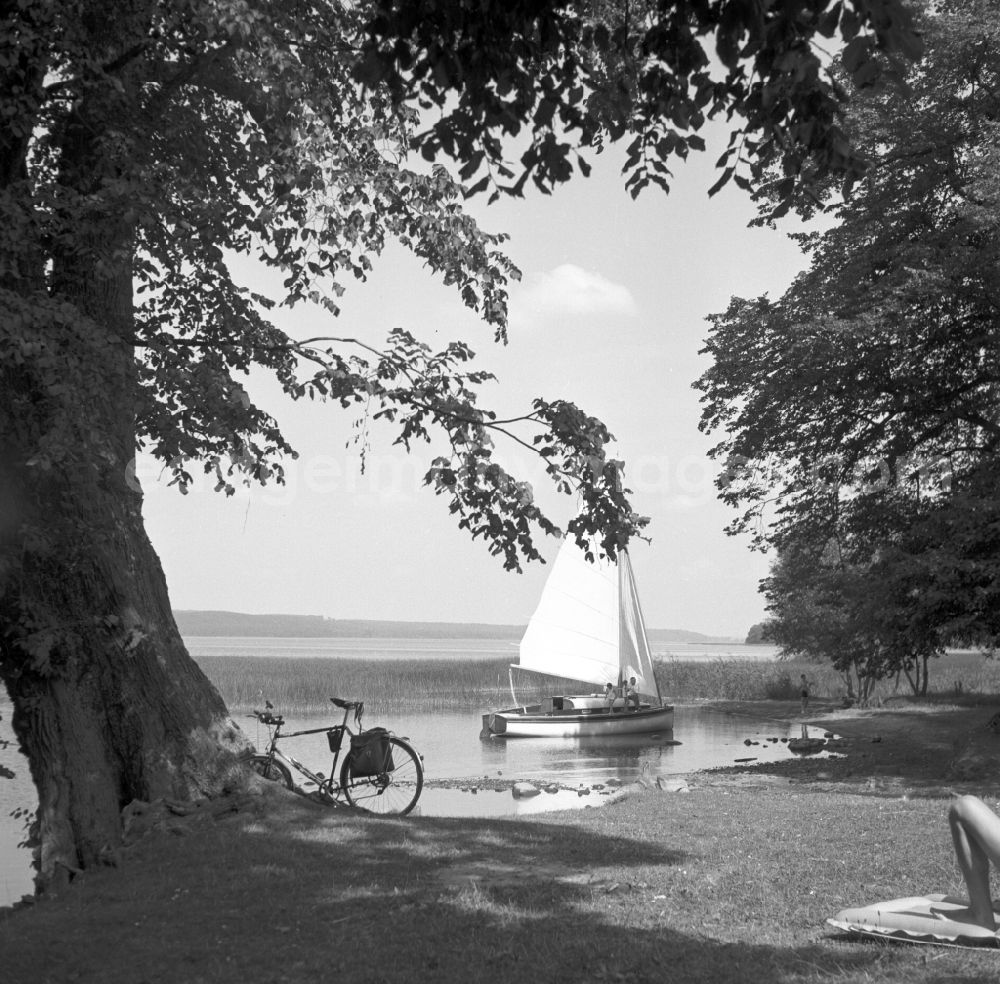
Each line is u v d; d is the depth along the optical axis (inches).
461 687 2133.4
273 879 319.6
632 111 234.1
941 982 197.6
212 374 376.5
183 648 444.5
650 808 471.5
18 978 244.8
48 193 372.2
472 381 476.4
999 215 761.6
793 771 792.9
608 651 1489.9
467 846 359.3
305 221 487.8
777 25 184.4
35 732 409.4
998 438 908.6
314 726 1337.4
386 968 229.6
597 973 217.6
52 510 412.8
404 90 214.2
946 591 758.5
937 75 861.8
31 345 326.0
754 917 255.4
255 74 405.4
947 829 371.6
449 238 491.2
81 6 394.6
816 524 1002.1
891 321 824.3
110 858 374.0
